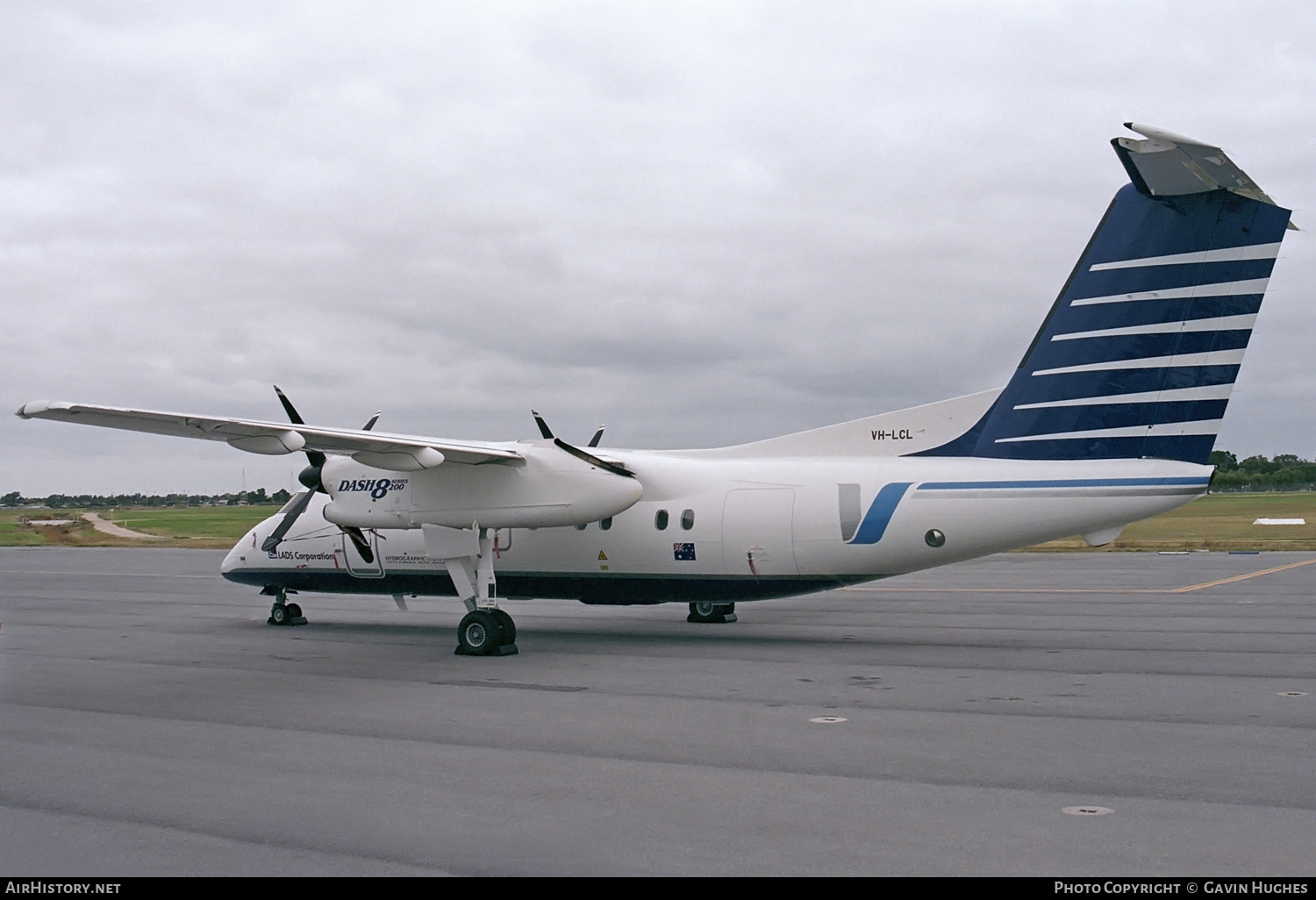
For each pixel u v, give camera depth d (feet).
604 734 31.68
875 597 77.66
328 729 33.04
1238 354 42.29
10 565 134.31
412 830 22.44
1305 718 32.60
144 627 64.13
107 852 21.25
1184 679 40.04
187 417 42.01
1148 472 43.14
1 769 28.09
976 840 21.17
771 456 52.24
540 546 54.95
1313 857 19.94
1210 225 42.50
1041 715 33.55
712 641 53.57
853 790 24.97
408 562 58.90
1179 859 19.90
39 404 41.37
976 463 46.73
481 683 41.50
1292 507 282.15
